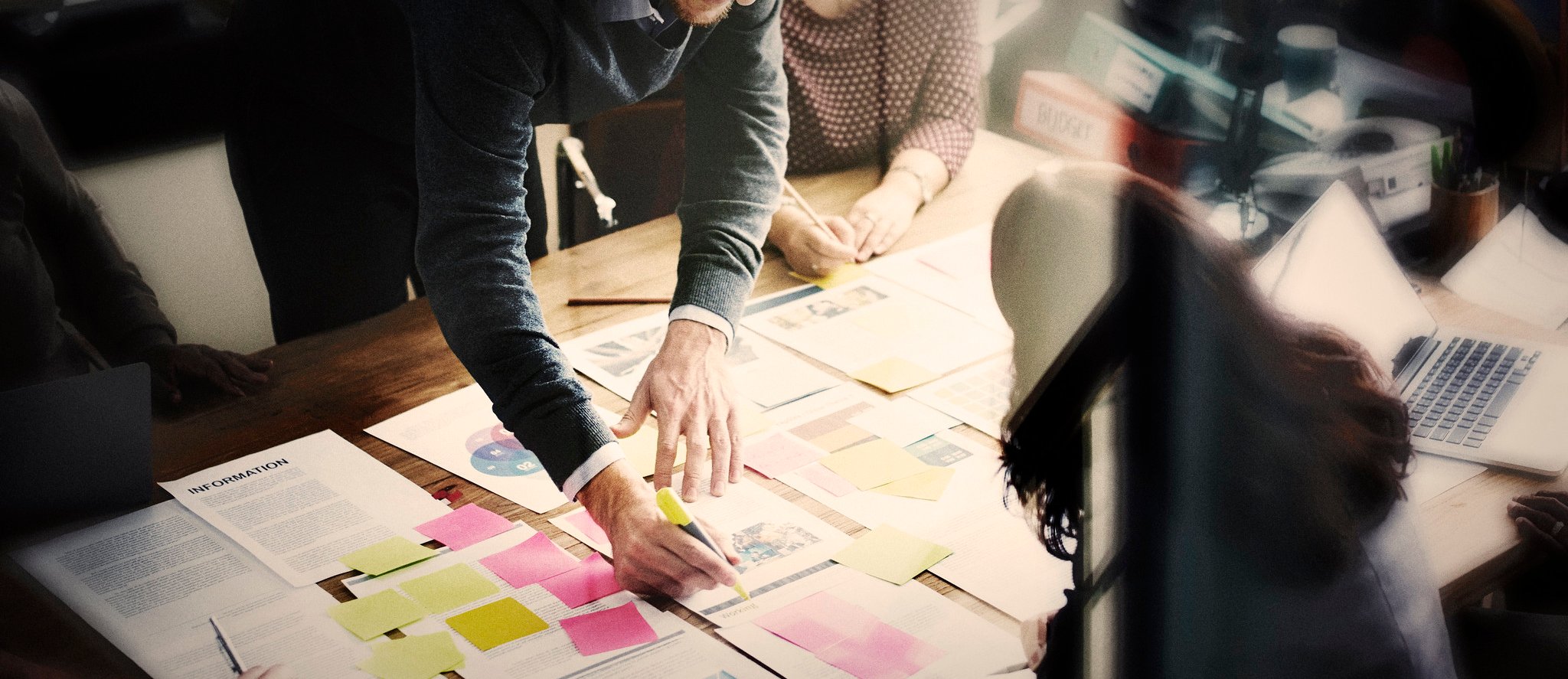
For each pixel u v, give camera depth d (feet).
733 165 4.23
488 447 4.04
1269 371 2.65
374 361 4.49
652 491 3.45
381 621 3.20
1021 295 2.86
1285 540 2.58
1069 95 5.63
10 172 4.64
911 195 5.59
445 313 3.52
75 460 3.50
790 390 4.36
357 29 5.03
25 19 5.49
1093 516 2.76
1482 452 3.55
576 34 3.53
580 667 3.04
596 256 5.17
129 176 5.93
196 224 6.15
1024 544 3.54
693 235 4.17
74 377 3.40
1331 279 4.25
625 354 4.52
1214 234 2.76
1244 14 5.04
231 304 6.39
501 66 3.35
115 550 3.48
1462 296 4.37
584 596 3.34
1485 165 4.62
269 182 5.54
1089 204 2.79
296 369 4.42
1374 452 2.68
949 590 3.35
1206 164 5.13
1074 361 2.78
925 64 5.77
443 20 3.31
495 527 3.64
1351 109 4.84
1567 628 3.49
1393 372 3.95
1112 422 2.75
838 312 4.90
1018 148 5.99
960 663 3.06
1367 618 2.61
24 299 4.72
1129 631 2.73
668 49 3.90
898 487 3.84
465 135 3.40
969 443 4.09
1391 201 4.71
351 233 5.67
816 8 5.79
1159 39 5.27
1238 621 2.63
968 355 4.63
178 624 3.18
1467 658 3.44
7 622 3.11
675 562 3.27
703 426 3.79
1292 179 4.89
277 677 2.94
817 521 3.67
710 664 3.05
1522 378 3.87
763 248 5.37
